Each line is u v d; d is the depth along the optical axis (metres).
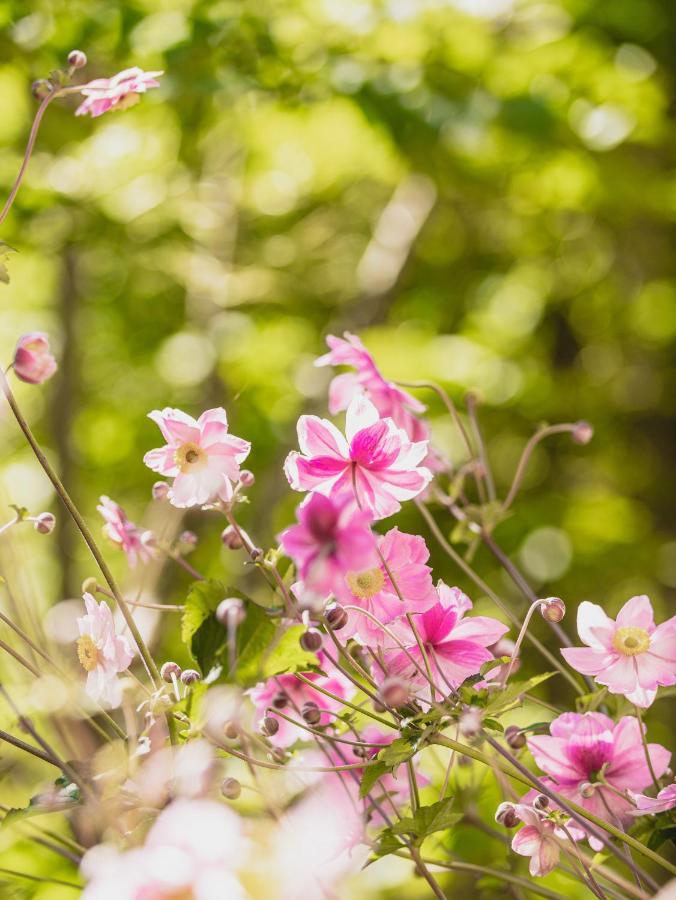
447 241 4.90
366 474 1.47
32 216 2.94
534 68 3.23
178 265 3.80
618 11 3.88
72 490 3.70
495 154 3.13
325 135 3.56
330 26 2.98
